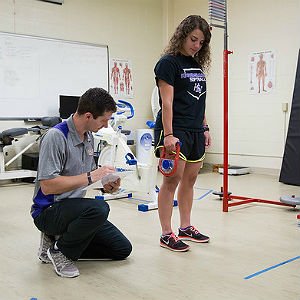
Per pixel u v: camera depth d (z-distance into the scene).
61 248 2.46
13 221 3.77
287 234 3.33
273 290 2.25
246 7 6.93
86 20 7.10
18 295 2.21
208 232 3.39
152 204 4.20
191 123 2.87
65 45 6.83
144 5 7.90
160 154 2.90
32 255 2.85
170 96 2.75
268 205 4.43
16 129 5.73
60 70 6.78
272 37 6.64
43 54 6.57
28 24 6.43
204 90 2.95
